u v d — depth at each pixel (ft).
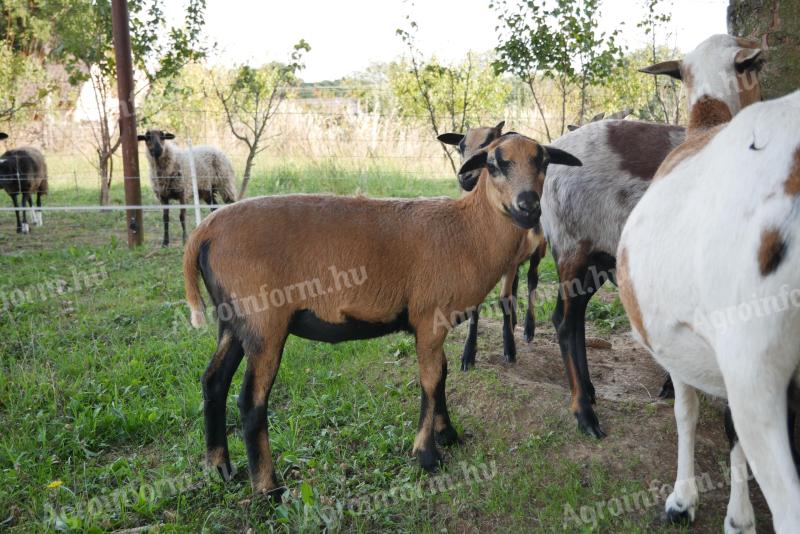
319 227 12.19
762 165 6.48
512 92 52.90
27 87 60.03
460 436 13.92
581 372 14.82
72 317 21.79
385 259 12.32
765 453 6.42
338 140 54.19
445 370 13.46
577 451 13.05
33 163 39.60
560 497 11.79
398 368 16.85
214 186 39.68
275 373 12.26
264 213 12.20
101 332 20.26
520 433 13.84
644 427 13.69
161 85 48.73
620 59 33.63
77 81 40.73
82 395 15.70
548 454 13.06
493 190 12.48
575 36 32.32
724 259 6.65
